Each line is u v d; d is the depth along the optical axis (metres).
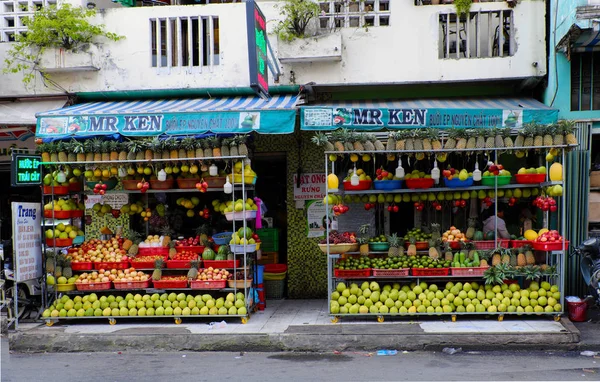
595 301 8.68
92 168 8.82
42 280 8.69
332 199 8.59
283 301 10.28
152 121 8.71
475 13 9.73
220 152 8.47
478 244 8.59
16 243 8.23
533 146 7.98
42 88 10.34
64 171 8.94
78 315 8.49
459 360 6.89
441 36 9.98
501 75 9.60
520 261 8.27
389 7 9.84
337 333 7.57
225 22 10.11
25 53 10.21
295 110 8.52
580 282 9.16
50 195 9.27
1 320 8.70
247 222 9.52
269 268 10.46
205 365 6.94
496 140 8.09
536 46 9.50
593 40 8.56
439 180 8.87
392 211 10.05
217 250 9.31
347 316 8.51
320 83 9.91
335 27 9.98
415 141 8.20
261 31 8.57
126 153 8.66
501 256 8.32
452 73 9.71
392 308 8.14
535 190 8.54
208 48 10.30
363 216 10.33
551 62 9.34
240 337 7.64
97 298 8.79
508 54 9.81
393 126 8.72
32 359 7.42
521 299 8.09
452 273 8.26
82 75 10.32
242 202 8.46
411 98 10.23
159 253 9.09
